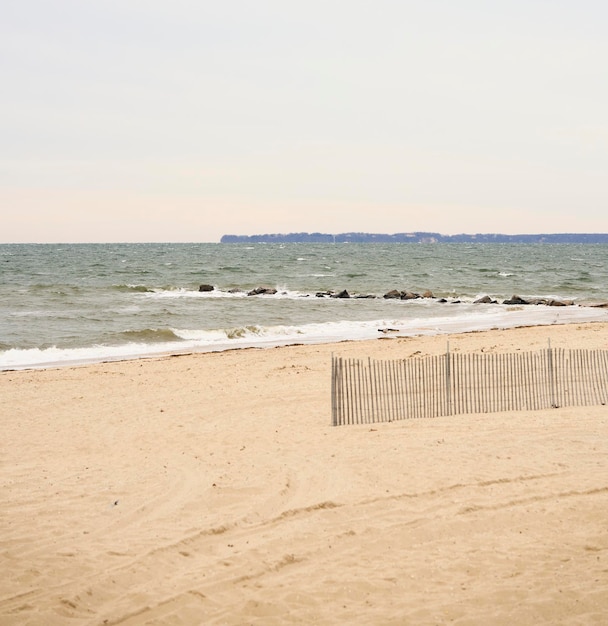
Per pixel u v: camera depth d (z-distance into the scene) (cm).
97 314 4103
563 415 1580
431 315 4231
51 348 2922
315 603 757
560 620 711
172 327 3603
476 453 1270
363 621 717
